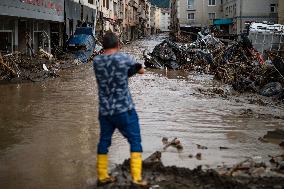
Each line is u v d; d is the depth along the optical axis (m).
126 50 45.41
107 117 4.82
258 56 19.22
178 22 73.44
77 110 10.39
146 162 5.70
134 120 4.86
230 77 17.41
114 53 4.85
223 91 14.49
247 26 24.17
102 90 4.82
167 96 13.18
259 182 5.06
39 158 6.29
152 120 9.21
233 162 6.05
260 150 6.77
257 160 6.16
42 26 29.08
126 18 79.19
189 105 11.39
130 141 4.88
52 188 5.08
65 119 9.25
